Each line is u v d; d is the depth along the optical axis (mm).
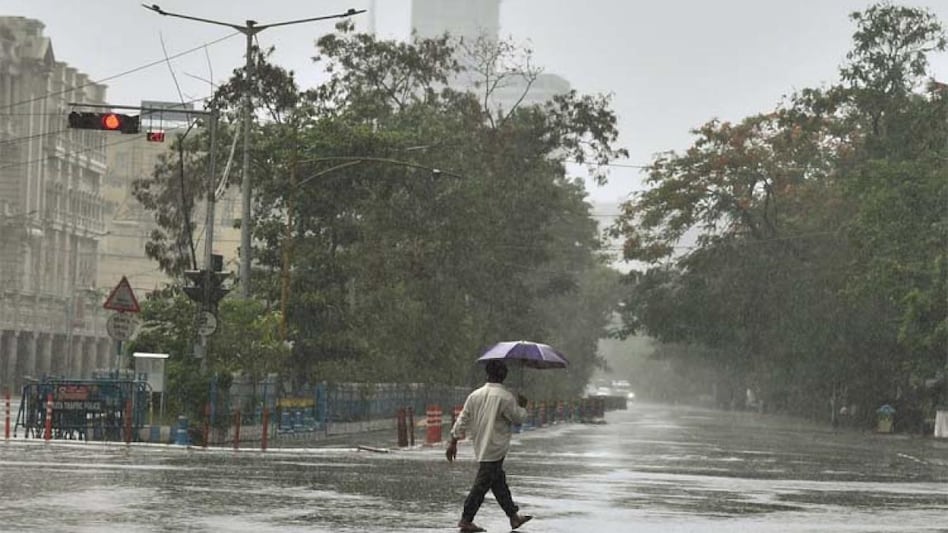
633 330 102688
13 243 108312
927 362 76500
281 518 18625
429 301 77438
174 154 81875
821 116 91062
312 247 58844
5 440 38062
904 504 24609
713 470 34594
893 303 78312
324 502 21312
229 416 42812
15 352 106000
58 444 36812
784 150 94875
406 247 71375
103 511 18672
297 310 55719
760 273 94750
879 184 76812
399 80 89688
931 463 43625
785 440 61344
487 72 94812
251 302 46125
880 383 91188
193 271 43312
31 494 20891
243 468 29078
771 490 27500
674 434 64750
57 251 118062
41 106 112875
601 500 23453
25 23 113688
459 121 88062
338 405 57125
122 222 136750
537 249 93812
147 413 41562
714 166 94562
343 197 61844
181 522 17625
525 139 94000
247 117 49875
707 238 98312
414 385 74438
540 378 115688
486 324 91000
